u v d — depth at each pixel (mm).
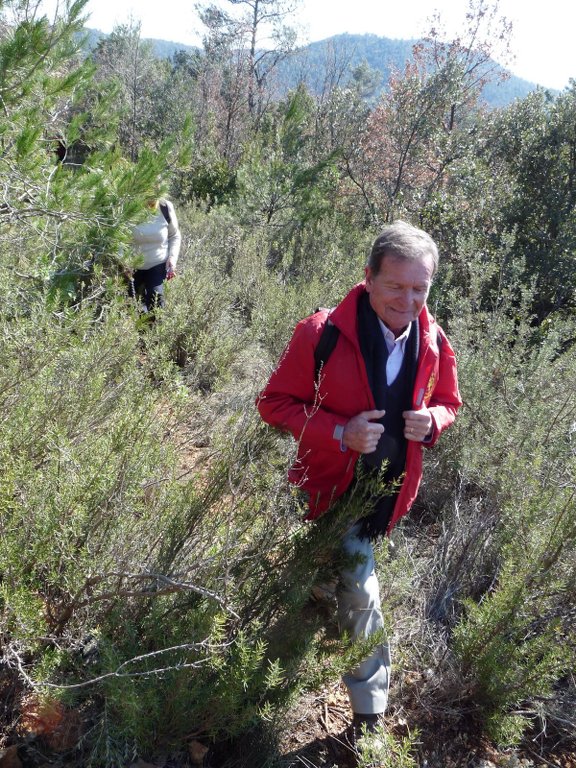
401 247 2133
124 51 24062
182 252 7613
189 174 13891
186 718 2002
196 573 2225
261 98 25859
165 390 2850
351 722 2492
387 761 1979
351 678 2328
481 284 5785
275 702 2104
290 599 2205
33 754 1927
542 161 8156
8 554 1967
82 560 2062
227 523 2248
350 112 12977
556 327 5055
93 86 6086
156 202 5207
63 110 5445
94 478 2162
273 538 2301
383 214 11297
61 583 2121
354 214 11828
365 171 12672
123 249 4855
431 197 9195
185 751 2119
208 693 1981
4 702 1987
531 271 7520
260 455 2383
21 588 1914
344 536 2336
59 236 4508
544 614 2656
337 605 2418
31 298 3742
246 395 3877
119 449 2316
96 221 4484
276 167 10055
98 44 24266
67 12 4789
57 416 2570
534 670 2451
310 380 2320
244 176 10180
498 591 2666
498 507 3426
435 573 3285
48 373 2633
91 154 5270
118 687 1798
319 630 2385
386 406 2332
